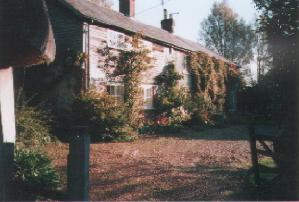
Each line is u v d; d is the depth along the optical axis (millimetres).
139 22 26219
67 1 18438
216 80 29641
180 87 25203
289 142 7367
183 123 24156
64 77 17828
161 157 12438
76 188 4145
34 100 18047
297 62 7309
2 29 5586
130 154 12875
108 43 19219
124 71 19594
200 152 13789
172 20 32375
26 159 6996
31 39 5523
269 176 9023
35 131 12977
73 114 16688
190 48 28406
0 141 6207
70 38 18031
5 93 7633
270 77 7738
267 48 7723
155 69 23688
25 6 5652
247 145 15883
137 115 19578
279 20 7559
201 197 7613
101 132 16438
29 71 18266
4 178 5285
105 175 9414
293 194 7215
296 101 7328
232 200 7371
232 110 33312
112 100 16859
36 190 6242
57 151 12531
